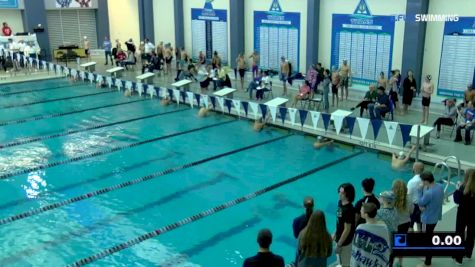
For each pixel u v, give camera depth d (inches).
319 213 165.8
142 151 419.8
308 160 393.1
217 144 437.4
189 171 373.1
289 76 603.2
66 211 306.3
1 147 429.7
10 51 770.2
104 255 254.4
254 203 315.3
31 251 258.5
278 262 154.6
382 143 405.7
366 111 509.4
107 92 649.6
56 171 374.0
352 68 601.0
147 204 315.9
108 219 295.1
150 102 593.3
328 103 524.7
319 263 164.4
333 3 600.7
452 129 427.2
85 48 907.4
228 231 278.8
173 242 267.3
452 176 347.6
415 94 530.6
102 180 356.8
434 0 505.7
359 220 196.2
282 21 663.8
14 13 869.8
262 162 390.3
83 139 453.7
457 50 499.2
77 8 934.4
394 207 199.0
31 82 722.8
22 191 337.4
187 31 824.3
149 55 782.5
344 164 383.2
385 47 558.3
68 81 728.3
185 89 615.2
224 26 748.0
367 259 169.8
